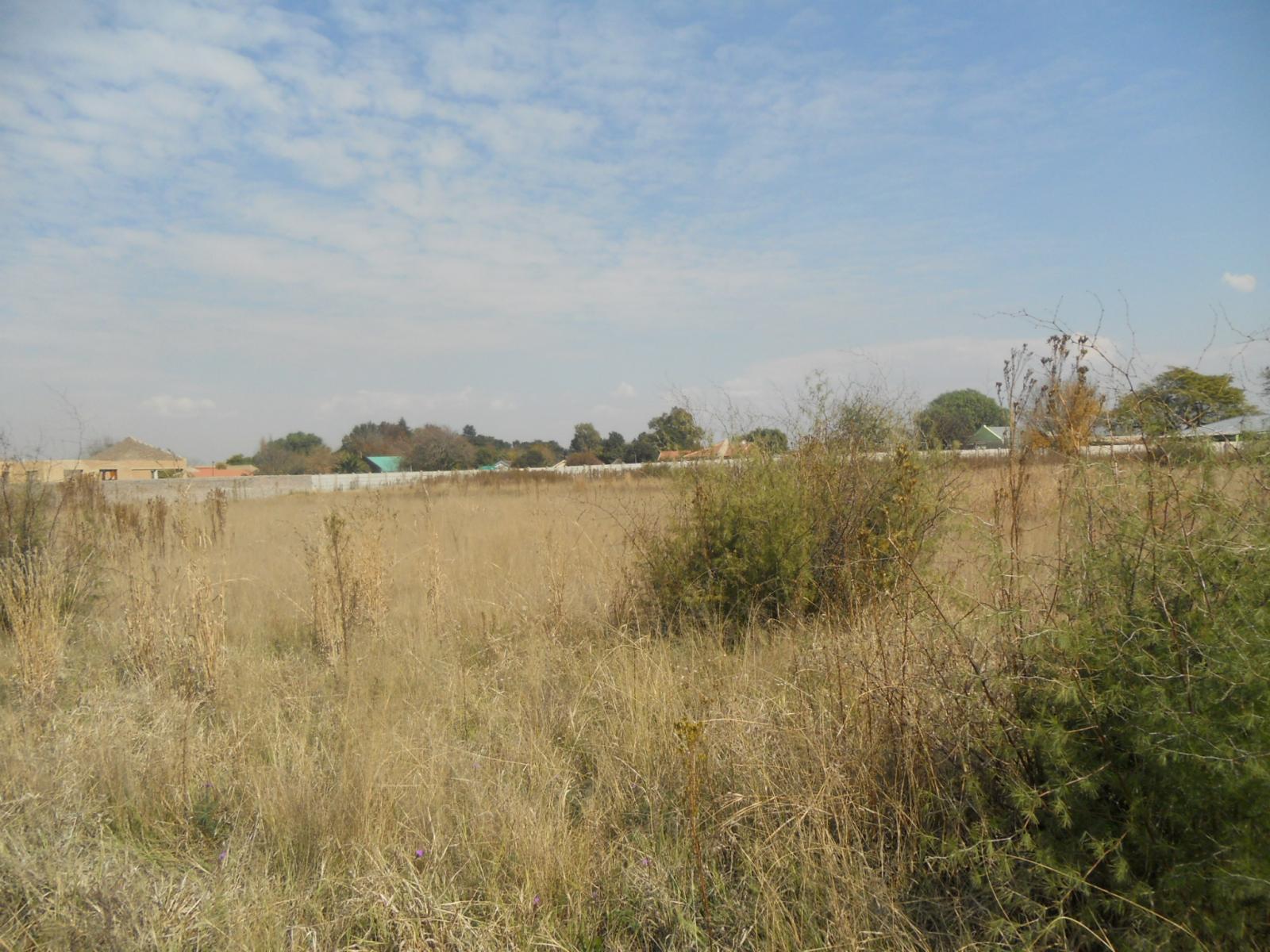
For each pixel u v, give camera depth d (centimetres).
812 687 426
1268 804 232
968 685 324
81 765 429
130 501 1792
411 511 1673
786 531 622
